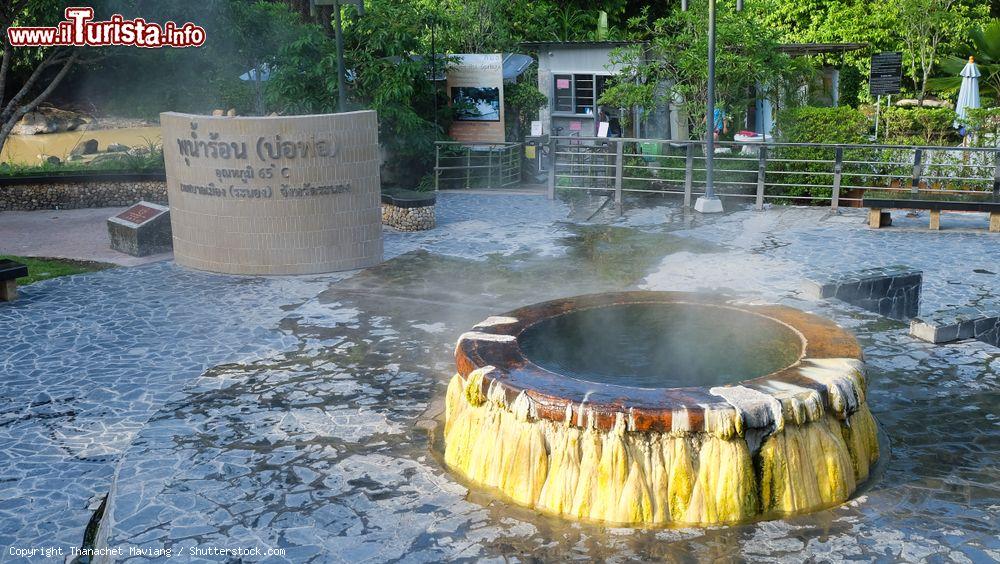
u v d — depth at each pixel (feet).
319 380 27.40
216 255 40.73
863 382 20.51
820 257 41.01
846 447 19.76
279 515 19.25
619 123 71.77
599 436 18.74
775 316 24.34
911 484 19.98
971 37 88.58
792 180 56.18
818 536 17.94
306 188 39.52
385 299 35.81
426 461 21.75
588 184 61.36
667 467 18.56
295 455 22.17
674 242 44.09
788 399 18.84
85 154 99.35
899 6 80.79
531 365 21.16
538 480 19.45
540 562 17.28
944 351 27.73
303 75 61.93
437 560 17.43
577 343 24.66
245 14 63.00
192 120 39.81
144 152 71.67
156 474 21.22
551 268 39.75
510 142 66.39
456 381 22.76
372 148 40.42
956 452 21.43
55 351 30.96
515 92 68.39
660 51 63.26
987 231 45.55
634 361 23.50
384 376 27.58
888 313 34.50
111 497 20.24
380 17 61.41
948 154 57.77
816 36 83.15
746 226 47.67
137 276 40.57
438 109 66.80
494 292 36.32
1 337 32.53
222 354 30.12
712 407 18.38
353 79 62.18
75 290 38.45
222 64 67.05
